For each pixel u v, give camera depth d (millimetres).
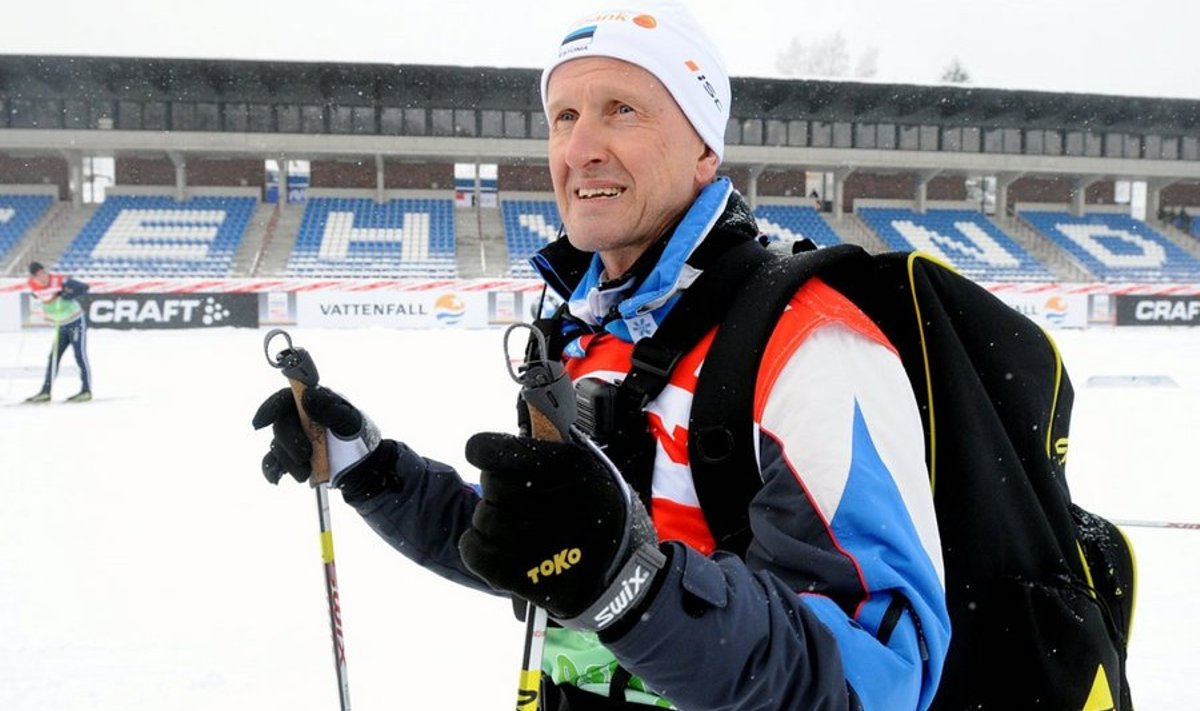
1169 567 4465
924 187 29672
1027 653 1245
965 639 1275
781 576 1086
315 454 1658
